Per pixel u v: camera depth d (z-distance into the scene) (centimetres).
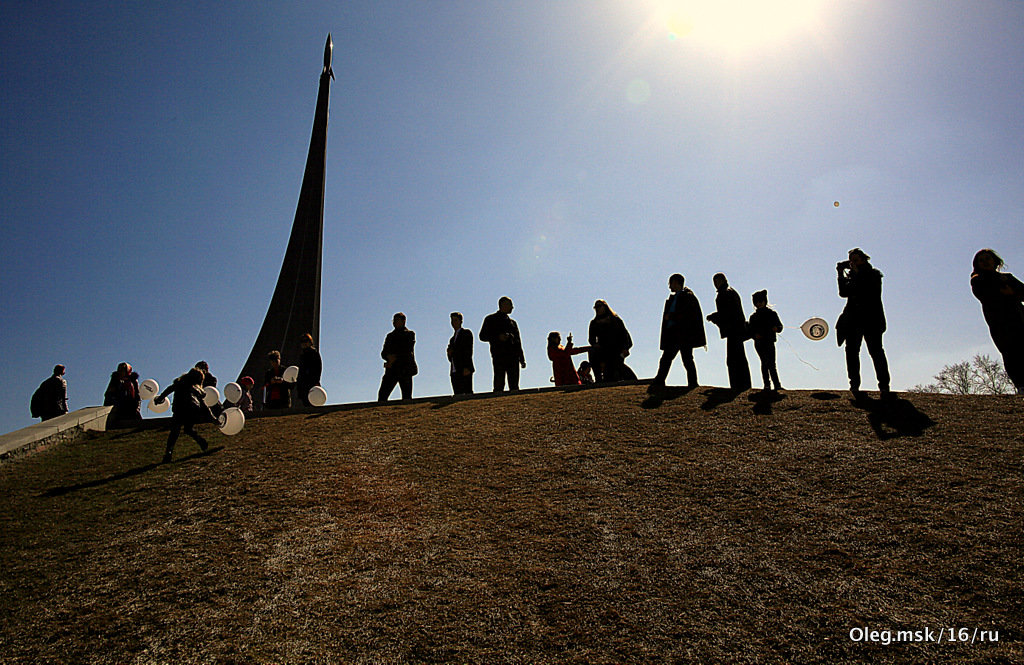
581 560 618
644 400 1162
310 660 496
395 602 566
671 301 1290
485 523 714
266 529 737
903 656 457
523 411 1170
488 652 495
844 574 559
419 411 1259
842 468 768
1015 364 920
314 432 1155
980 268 965
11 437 1115
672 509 711
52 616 584
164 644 529
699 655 477
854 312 1055
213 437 1189
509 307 1453
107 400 1480
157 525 772
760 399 1098
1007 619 484
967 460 750
